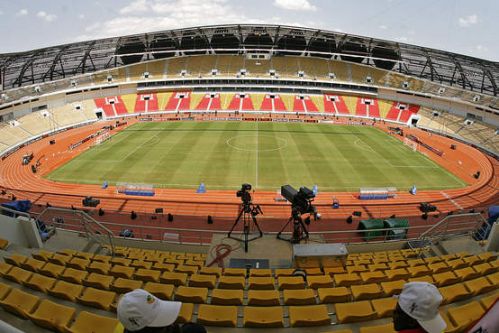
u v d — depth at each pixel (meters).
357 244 18.78
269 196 38.56
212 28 84.12
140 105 85.62
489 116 71.12
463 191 41.09
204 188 39.62
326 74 92.94
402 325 3.49
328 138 63.16
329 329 8.55
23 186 41.62
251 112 84.38
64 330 7.51
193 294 10.29
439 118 77.88
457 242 16.55
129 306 3.45
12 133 64.94
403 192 40.50
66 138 64.00
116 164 48.31
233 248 17.06
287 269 13.83
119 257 15.51
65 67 90.62
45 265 11.80
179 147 55.97
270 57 97.06
